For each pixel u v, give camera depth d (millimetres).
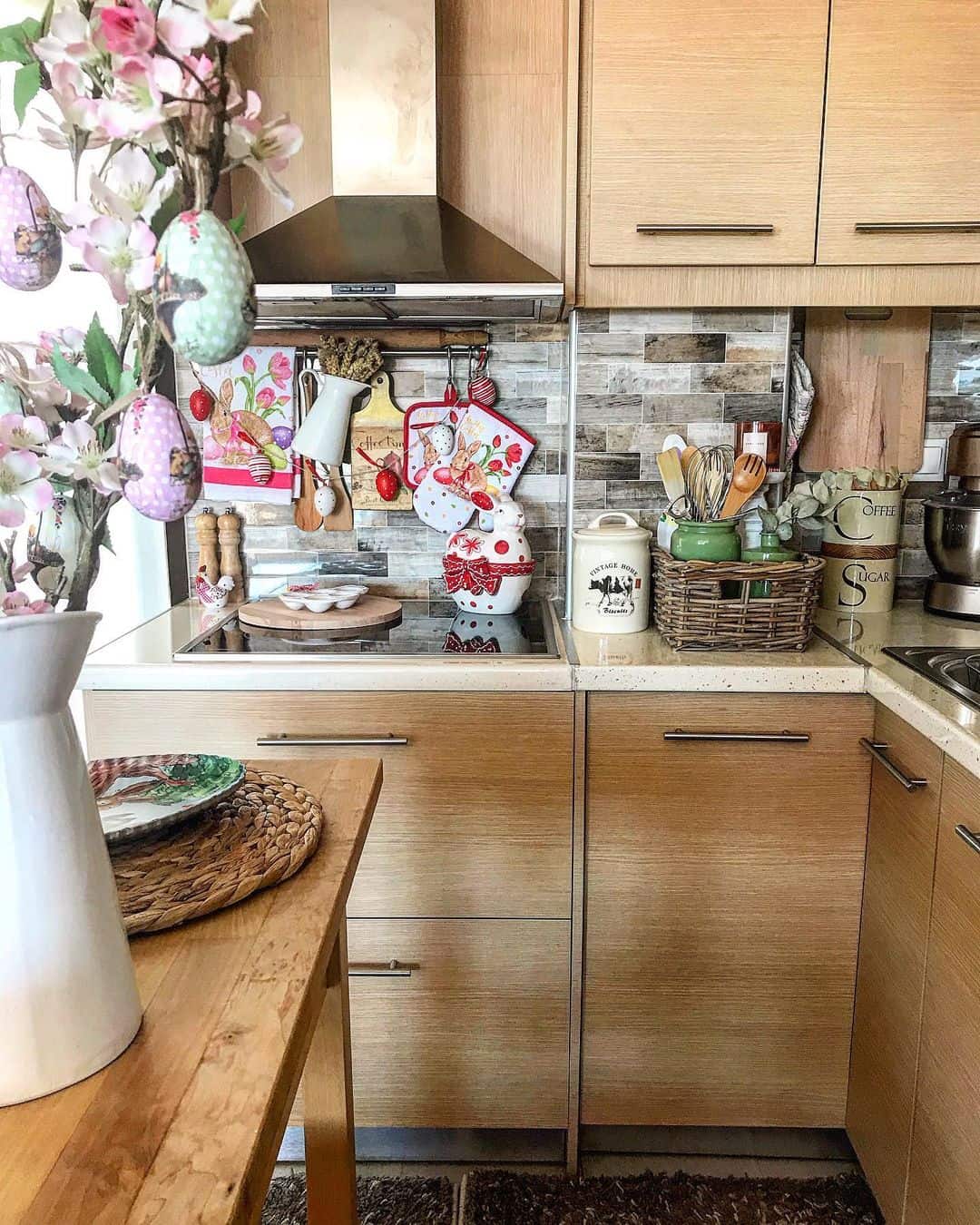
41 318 1392
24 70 524
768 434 1811
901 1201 1350
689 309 1817
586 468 1882
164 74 476
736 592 1638
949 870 1193
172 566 2059
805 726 1508
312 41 1800
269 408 2021
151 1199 443
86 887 534
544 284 1530
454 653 1565
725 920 1576
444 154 1810
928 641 1662
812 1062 1615
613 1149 1722
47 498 521
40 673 499
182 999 601
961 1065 1151
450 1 1768
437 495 2043
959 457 1947
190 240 497
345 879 766
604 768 1530
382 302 1640
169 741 1531
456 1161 1706
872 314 1981
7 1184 454
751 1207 1570
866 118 1618
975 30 1587
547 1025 1612
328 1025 982
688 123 1625
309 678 1503
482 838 1552
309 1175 1028
